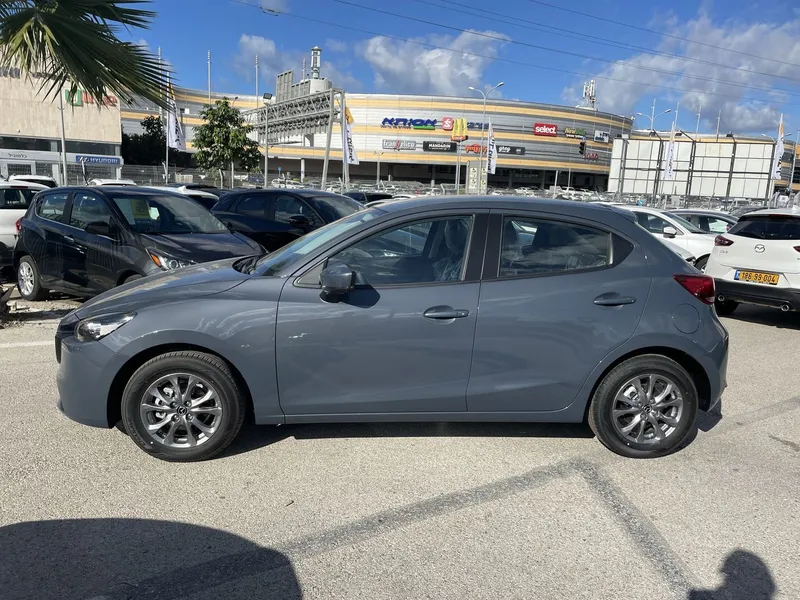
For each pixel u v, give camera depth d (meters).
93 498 3.23
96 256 6.93
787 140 65.62
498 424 4.37
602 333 3.71
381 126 85.75
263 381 3.58
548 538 2.98
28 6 6.11
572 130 89.38
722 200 40.16
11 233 10.23
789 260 7.61
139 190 7.70
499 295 3.65
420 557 2.80
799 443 4.23
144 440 3.59
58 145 49.66
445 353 3.63
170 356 3.54
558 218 3.84
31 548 2.78
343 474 3.58
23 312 7.42
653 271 3.82
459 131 65.19
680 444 3.89
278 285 3.61
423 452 3.90
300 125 34.19
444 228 3.76
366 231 3.70
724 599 2.57
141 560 2.72
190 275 4.03
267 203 10.71
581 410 3.82
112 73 6.21
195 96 80.81
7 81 46.84
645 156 38.31
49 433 4.01
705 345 3.80
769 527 3.14
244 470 3.59
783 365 6.28
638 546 2.94
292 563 2.73
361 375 3.62
